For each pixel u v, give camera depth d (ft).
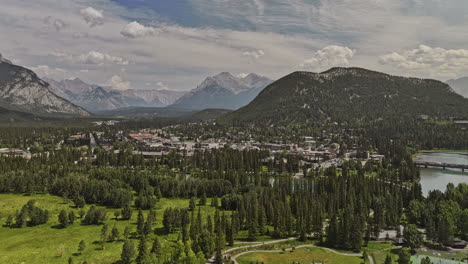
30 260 531.50
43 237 631.56
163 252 570.87
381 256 585.63
